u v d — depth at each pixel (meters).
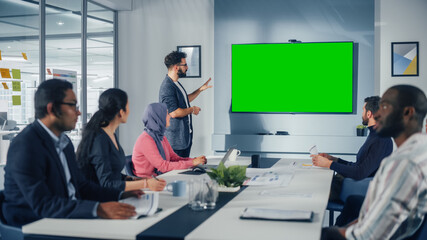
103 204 1.66
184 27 6.00
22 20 4.85
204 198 1.81
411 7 5.32
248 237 1.38
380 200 1.36
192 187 1.82
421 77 5.33
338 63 5.45
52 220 1.63
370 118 3.04
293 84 5.60
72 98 1.85
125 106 2.47
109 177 2.29
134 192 1.98
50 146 1.81
